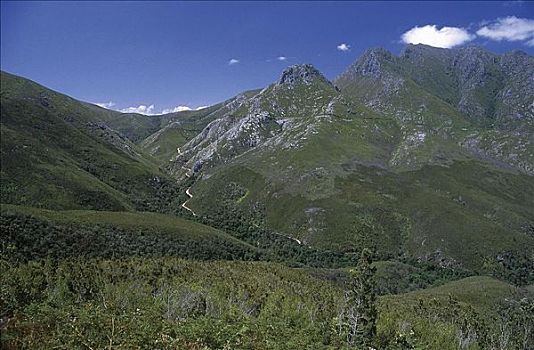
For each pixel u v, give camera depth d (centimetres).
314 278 11894
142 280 6556
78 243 11169
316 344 2936
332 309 6494
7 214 10750
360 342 4225
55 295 3978
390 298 10569
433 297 11419
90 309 2517
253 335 2575
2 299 2516
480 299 11725
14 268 5047
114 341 2102
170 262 10006
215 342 2348
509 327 6719
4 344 1845
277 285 8794
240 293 6506
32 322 2173
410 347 4744
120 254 11500
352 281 4722
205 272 9138
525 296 12188
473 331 6650
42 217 11569
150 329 2300
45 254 9919
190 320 2695
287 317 5134
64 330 2148
